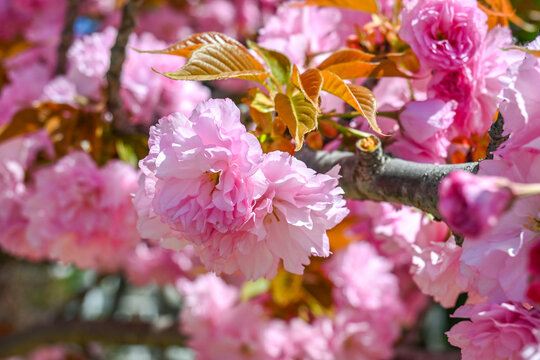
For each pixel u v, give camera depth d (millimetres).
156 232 496
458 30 560
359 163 525
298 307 874
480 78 554
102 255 739
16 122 709
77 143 720
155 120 736
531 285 399
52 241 739
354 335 861
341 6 614
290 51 597
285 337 843
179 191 475
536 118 463
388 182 519
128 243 736
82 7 1261
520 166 464
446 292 536
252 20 1324
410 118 553
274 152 473
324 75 505
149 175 483
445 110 551
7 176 760
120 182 704
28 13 1229
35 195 705
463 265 473
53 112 716
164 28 1303
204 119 468
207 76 490
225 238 481
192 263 1151
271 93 509
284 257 486
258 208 474
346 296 851
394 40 593
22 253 815
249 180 472
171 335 1140
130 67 724
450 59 556
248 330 855
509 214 460
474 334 478
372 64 545
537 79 464
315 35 635
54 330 1202
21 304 1523
